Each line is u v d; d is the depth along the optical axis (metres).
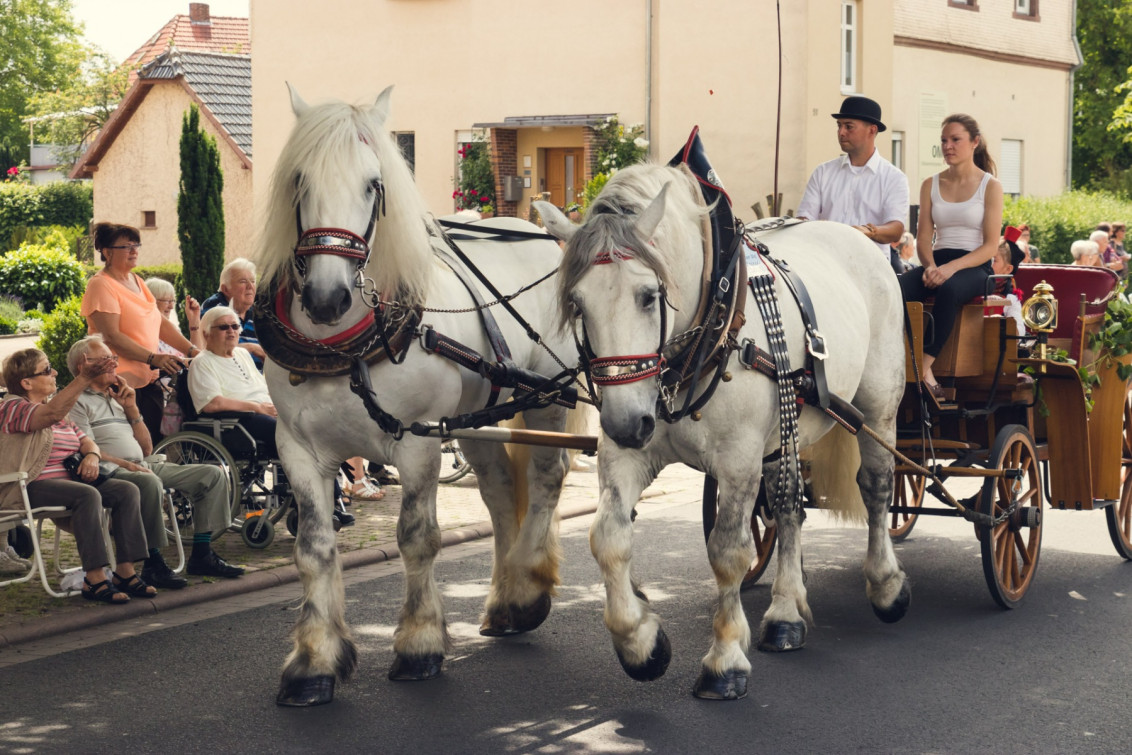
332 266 4.44
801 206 7.32
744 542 4.89
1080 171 36.25
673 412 4.61
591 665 5.36
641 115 18.98
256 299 4.92
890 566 5.98
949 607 6.31
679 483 10.22
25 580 6.23
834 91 18.09
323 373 4.79
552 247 6.14
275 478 7.88
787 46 17.80
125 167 30.36
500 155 20.16
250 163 27.22
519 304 5.74
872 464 6.02
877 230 6.79
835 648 5.57
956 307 6.31
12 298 23.28
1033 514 6.26
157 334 8.19
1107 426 6.95
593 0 19.22
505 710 4.77
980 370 6.47
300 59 21.86
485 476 5.89
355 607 6.39
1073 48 26.12
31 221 39.88
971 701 4.85
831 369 5.42
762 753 4.32
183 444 7.73
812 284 5.51
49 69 57.75
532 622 5.82
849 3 18.92
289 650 5.60
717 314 4.65
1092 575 6.94
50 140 50.94
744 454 4.85
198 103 28.14
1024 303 7.20
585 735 4.49
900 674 5.19
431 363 4.97
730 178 18.31
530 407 5.48
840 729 4.54
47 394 6.61
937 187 6.97
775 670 5.25
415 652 5.12
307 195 4.50
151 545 6.61
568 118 19.27
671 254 4.41
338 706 4.82
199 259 16.89
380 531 8.14
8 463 6.35
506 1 19.97
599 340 4.18
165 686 5.08
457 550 7.80
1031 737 4.46
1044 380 6.82
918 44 21.97
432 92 20.83
